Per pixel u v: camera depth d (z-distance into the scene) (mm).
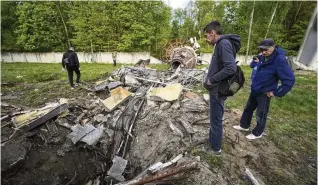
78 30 24562
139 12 24062
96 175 3578
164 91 5148
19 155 3381
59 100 5723
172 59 10406
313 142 3967
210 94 2791
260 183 2740
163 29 26531
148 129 4148
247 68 16859
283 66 2910
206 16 30594
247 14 23391
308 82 9461
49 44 25172
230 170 2930
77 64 7613
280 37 23266
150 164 3416
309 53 12867
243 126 3988
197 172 2762
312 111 5461
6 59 25406
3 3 25688
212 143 3158
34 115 4289
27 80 10445
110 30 23609
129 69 8180
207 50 25891
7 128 4043
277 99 6160
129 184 2414
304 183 2873
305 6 23047
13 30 26594
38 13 24203
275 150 3572
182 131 3850
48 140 3854
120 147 3941
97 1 23062
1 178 3078
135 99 5062
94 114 4746
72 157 3678
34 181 3252
